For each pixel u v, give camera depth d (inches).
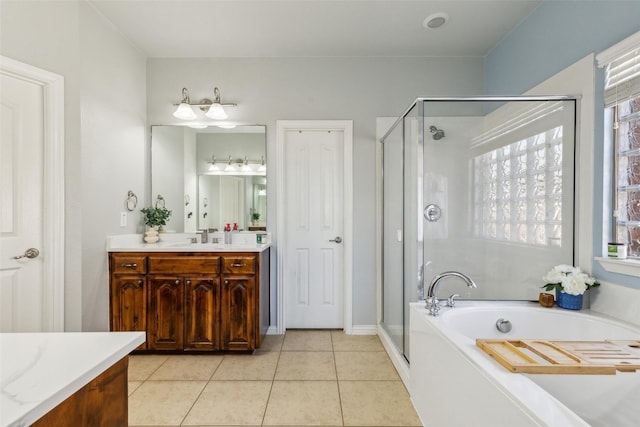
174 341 95.7
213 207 117.7
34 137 79.8
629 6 60.7
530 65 90.9
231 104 116.6
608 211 67.0
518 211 85.5
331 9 89.9
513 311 72.5
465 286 87.9
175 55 115.4
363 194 117.3
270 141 117.5
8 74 75.1
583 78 71.4
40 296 81.0
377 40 106.0
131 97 107.6
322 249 121.6
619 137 65.2
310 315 121.6
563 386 52.6
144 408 70.5
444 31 100.6
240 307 95.8
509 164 87.0
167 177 117.2
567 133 75.1
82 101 85.5
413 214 86.1
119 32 100.7
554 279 72.0
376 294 117.0
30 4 77.4
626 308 61.9
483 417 43.5
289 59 117.0
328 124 116.7
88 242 88.0
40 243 80.9
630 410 48.4
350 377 84.4
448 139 88.7
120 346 28.4
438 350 59.1
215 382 81.7
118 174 100.9
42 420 21.1
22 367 24.3
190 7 89.1
